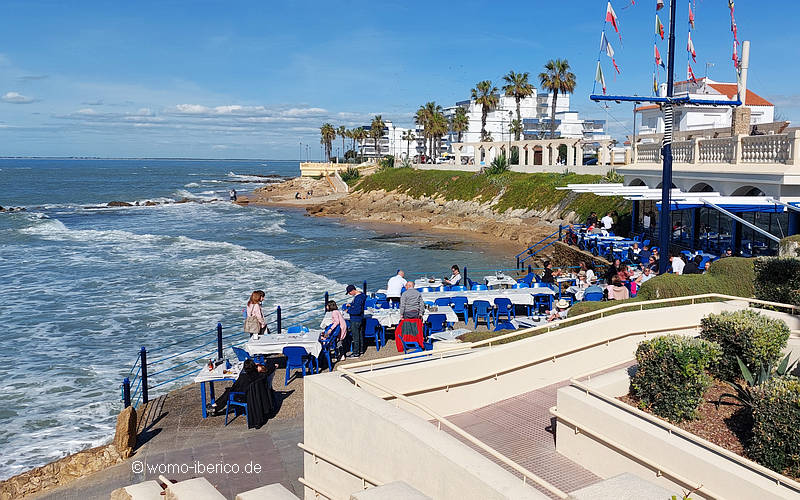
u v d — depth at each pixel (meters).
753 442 6.37
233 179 179.38
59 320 22.06
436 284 19.67
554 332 10.15
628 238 30.88
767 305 11.24
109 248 41.47
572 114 134.62
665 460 6.25
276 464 9.82
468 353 9.40
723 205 18.94
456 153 83.50
